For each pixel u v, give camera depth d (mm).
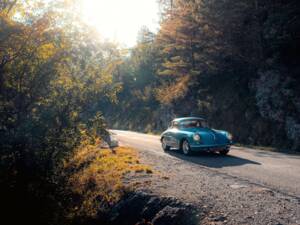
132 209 6652
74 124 7891
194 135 12094
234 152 13656
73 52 7969
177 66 29125
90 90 7996
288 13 19141
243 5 20047
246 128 20547
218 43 22500
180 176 8297
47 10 7535
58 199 7789
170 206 6043
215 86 26953
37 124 7531
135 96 51344
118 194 7293
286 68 20062
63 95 7855
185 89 29734
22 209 7383
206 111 25719
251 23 20719
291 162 10633
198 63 27281
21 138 7367
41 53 7719
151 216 6160
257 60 20719
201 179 7914
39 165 7555
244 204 5742
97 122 8094
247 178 8008
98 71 8094
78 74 8023
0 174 7254
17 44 7379
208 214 5418
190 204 5879
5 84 7648
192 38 26031
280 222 4852
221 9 21266
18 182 7410
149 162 10477
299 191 6633
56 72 7902
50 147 7664
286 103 18500
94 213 7246
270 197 6152
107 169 9281
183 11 25906
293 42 20062
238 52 21250
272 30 20000
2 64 7574
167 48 30156
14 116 7637
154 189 6969
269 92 19875
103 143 14789
